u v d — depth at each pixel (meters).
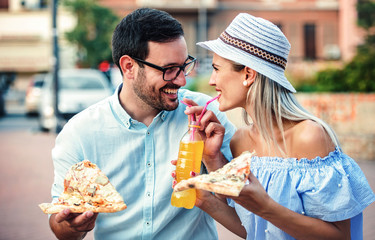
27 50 28.59
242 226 2.10
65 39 24.09
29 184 6.76
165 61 1.95
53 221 1.93
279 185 1.93
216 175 1.66
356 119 8.70
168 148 2.12
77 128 2.10
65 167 2.08
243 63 1.90
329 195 1.84
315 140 1.89
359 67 9.88
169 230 2.10
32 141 11.22
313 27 29.25
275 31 1.92
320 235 1.80
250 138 2.12
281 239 1.96
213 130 1.99
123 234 2.09
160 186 2.08
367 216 5.06
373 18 12.39
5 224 5.02
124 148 2.09
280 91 1.96
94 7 24.22
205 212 2.20
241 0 29.78
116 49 2.07
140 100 2.11
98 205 1.74
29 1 28.31
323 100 8.84
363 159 8.09
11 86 29.12
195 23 30.27
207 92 12.28
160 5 29.55
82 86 12.37
